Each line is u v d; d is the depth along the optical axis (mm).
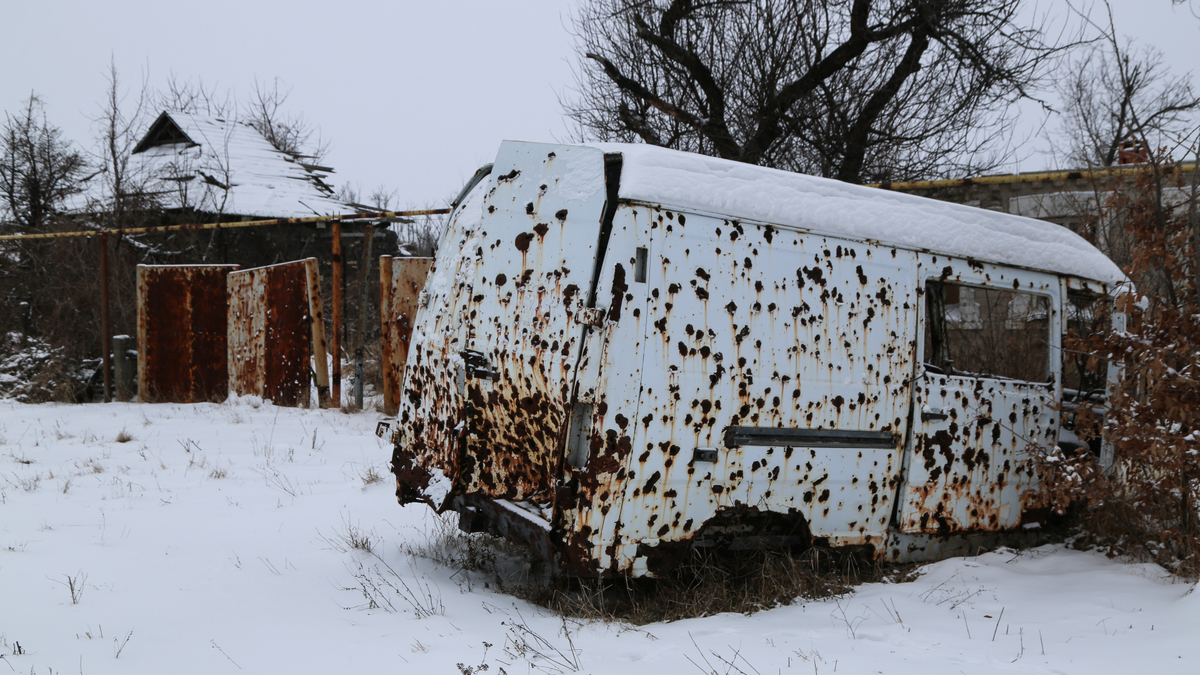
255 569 4699
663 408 3785
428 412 4758
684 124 12883
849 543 4465
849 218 4414
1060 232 5375
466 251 4539
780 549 4598
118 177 18609
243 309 13047
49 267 18578
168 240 19516
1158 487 4746
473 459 4422
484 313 4258
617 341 3674
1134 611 3938
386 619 3900
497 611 4117
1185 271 5051
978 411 4852
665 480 3820
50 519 5742
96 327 17328
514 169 4219
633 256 3744
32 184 22859
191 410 12195
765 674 3195
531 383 3916
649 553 3844
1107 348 4867
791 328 4160
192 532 5512
